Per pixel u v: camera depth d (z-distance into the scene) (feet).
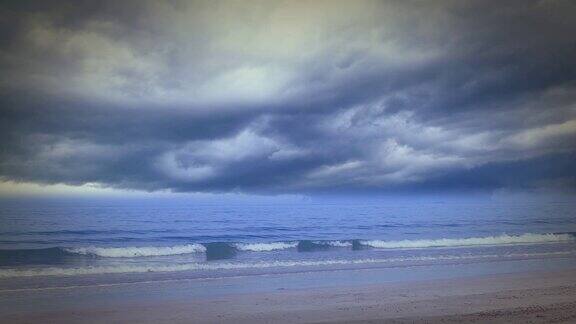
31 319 18.25
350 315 18.57
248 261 34.09
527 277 27.63
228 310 19.67
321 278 27.43
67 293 23.00
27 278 26.71
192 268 30.66
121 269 29.63
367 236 51.29
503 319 17.40
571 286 24.81
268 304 20.79
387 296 22.36
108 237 48.42
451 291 23.50
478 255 36.96
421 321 17.35
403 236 50.78
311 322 17.52
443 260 34.53
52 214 51.80
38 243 44.04
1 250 36.06
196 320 18.16
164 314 19.10
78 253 36.63
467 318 17.69
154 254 37.83
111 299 21.84
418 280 26.71
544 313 18.40
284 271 29.76
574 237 47.29
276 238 50.44
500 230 53.67
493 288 24.30
